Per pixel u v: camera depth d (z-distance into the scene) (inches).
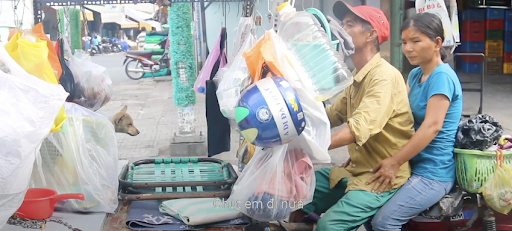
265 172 83.0
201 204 102.7
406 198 92.4
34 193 101.1
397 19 338.6
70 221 98.8
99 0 150.9
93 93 136.3
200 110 337.1
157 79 528.1
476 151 90.7
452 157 95.2
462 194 96.3
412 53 95.5
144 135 263.4
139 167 132.6
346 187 104.5
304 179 84.1
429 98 93.2
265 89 77.0
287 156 83.7
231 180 113.0
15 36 85.5
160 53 536.4
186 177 122.1
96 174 104.4
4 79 73.5
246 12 145.5
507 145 92.5
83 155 103.3
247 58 84.4
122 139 254.4
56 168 102.9
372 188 93.4
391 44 342.6
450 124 94.6
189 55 221.5
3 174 73.3
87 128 106.2
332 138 87.0
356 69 102.1
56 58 114.9
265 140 77.3
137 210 105.3
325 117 82.0
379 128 89.7
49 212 98.2
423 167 95.3
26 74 76.1
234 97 86.3
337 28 97.1
